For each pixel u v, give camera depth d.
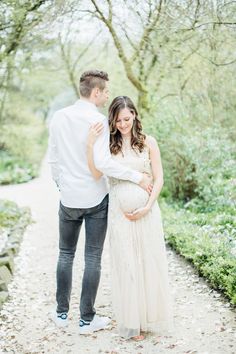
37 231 7.15
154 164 3.22
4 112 16.44
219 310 3.49
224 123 7.58
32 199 11.03
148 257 3.13
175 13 5.09
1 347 3.14
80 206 3.21
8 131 17.47
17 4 4.85
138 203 3.10
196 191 7.22
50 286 4.42
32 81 15.80
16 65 7.93
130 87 10.33
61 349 3.10
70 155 3.20
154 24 5.58
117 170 3.05
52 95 19.34
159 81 8.20
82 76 3.19
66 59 11.20
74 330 3.38
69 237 3.37
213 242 4.64
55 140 3.26
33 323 3.53
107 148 3.09
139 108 8.10
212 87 7.35
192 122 7.86
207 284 4.08
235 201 6.12
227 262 3.84
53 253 5.76
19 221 7.30
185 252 4.82
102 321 3.37
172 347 3.01
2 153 18.44
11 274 4.62
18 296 4.09
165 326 3.21
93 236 3.27
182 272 4.45
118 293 3.17
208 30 5.59
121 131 3.12
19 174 15.88
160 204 7.40
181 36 5.84
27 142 18.45
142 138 3.18
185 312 3.54
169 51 6.80
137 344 3.09
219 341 3.04
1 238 6.04
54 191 12.34
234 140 7.43
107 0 5.50
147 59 7.88
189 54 6.73
